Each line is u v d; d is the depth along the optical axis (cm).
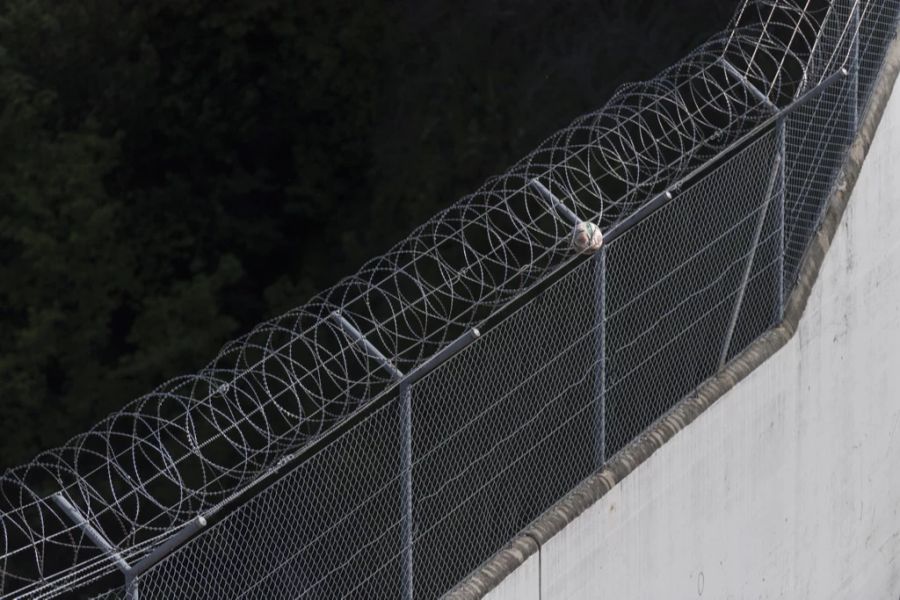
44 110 7294
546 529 2738
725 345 3177
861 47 3622
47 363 7088
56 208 7400
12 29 7575
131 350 7688
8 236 7288
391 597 2842
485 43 6869
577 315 3033
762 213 3147
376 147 7550
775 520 3466
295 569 2747
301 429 5547
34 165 7306
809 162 3403
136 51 7869
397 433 3055
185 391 6944
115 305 7375
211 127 7888
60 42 7638
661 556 3069
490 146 6694
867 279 3684
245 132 7906
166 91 7900
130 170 7875
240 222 7844
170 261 7844
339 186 7862
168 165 8062
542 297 3069
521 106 6619
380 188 7325
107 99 7675
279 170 8081
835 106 3459
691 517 3133
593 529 2844
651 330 3066
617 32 6225
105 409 7100
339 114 7781
